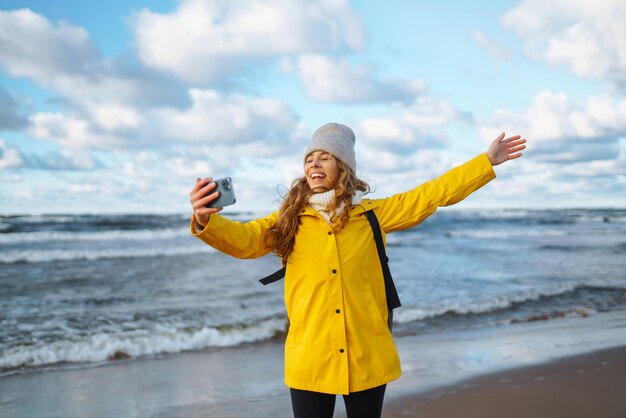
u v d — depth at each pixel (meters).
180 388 5.09
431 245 23.39
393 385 4.95
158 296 10.02
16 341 6.76
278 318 8.13
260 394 4.89
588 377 5.12
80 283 11.59
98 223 30.72
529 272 13.80
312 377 2.18
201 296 10.02
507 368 5.49
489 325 8.06
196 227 2.07
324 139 2.36
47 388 5.13
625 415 4.15
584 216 46.41
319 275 2.23
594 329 7.57
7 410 4.52
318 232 2.28
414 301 9.71
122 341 6.84
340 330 2.18
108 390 5.05
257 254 2.31
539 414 4.19
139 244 21.98
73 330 7.38
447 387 4.88
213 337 7.20
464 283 11.84
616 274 13.49
